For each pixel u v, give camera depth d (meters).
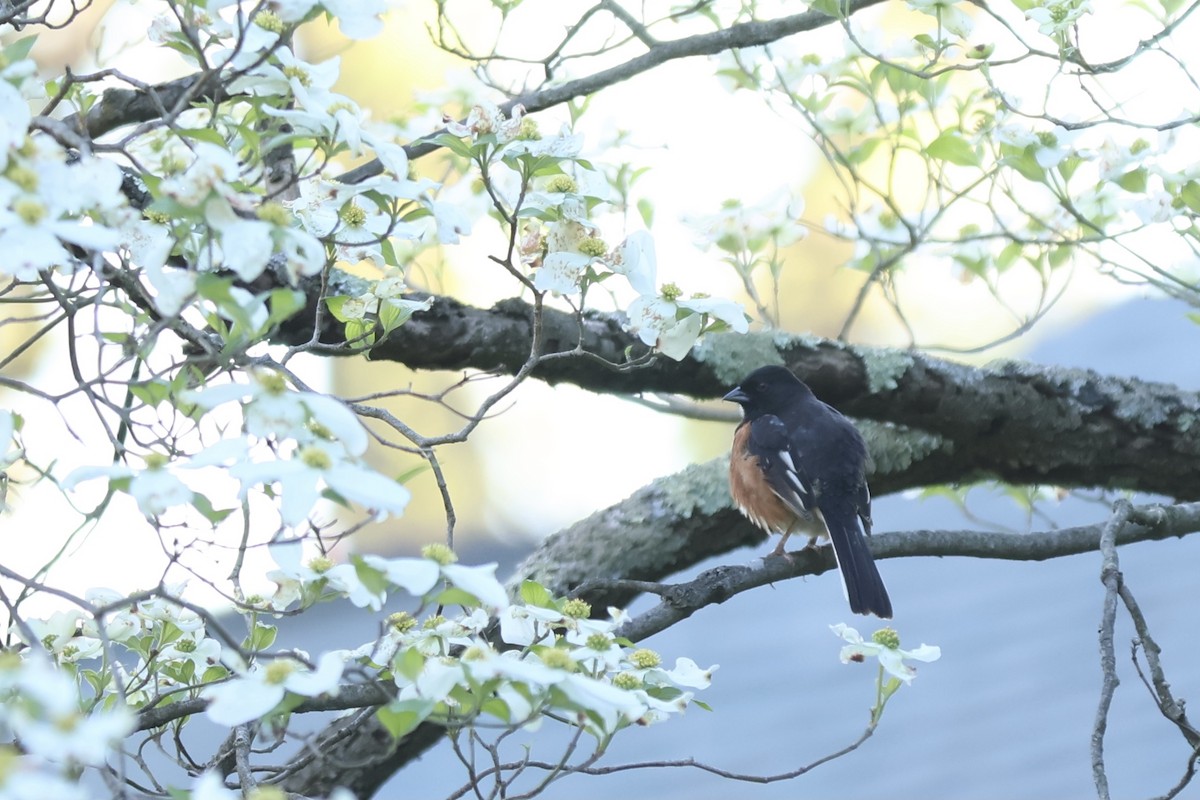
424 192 5.21
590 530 9.12
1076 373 8.71
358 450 3.82
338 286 7.36
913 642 13.95
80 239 3.57
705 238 8.94
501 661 4.05
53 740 2.81
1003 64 7.15
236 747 5.41
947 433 8.80
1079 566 14.45
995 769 11.47
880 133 9.24
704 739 13.02
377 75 16.55
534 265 5.97
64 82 6.10
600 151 7.98
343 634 14.77
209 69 4.56
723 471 9.31
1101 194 8.18
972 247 8.84
